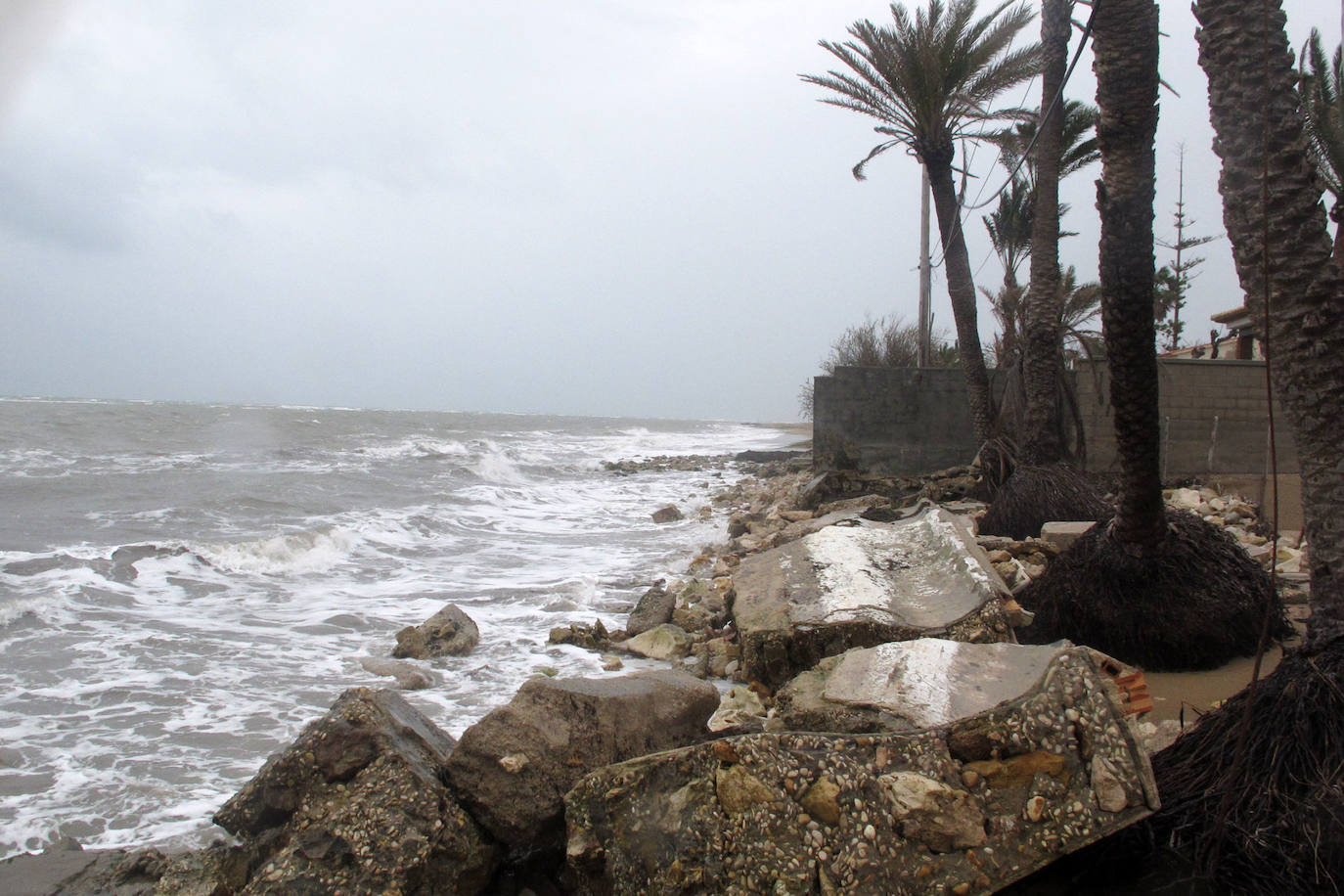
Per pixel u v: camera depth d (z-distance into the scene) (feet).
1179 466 49.96
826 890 10.32
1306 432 14.43
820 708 13.25
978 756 11.39
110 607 29.68
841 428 56.18
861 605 21.76
